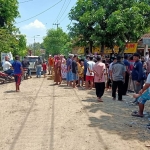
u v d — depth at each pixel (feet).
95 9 60.34
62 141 18.10
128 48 61.52
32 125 22.21
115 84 33.55
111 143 17.60
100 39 58.29
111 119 24.00
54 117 24.86
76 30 63.77
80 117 24.71
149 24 59.82
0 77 57.62
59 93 40.93
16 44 101.40
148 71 36.37
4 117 25.41
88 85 46.57
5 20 110.22
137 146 17.03
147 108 28.78
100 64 32.48
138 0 60.64
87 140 18.22
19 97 37.58
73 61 47.44
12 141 18.30
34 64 85.40
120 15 54.29
